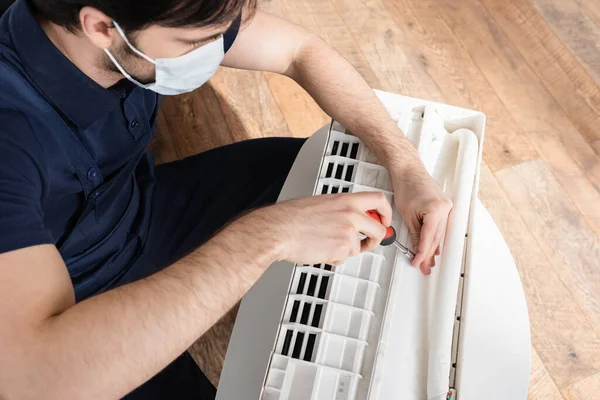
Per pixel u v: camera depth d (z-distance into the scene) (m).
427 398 0.73
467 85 1.66
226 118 1.59
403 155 0.85
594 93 1.66
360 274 0.76
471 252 0.84
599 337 1.36
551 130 1.60
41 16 0.62
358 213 0.73
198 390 1.03
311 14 1.75
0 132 0.59
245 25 0.78
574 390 1.31
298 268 0.76
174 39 0.59
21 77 0.63
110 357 0.57
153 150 1.54
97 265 0.91
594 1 1.78
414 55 1.70
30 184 0.60
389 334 0.76
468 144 0.89
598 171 1.55
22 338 0.55
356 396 0.71
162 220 1.05
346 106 0.90
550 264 1.43
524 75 1.68
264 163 1.06
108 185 0.79
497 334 0.94
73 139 0.70
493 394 0.89
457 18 1.76
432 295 0.78
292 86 1.64
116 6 0.53
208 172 1.07
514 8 1.77
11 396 0.56
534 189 1.52
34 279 0.57
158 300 0.61
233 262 0.66
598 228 1.48
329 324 0.73
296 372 0.71
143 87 0.71
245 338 0.85
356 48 1.70
